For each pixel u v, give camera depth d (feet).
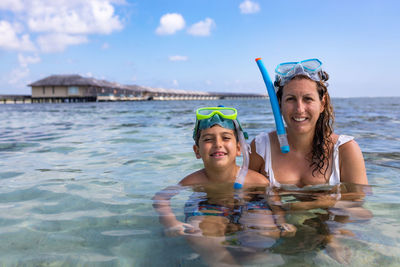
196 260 2.07
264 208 3.01
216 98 181.16
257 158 4.13
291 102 3.51
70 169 5.11
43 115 23.27
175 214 2.90
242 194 3.48
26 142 8.37
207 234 2.43
